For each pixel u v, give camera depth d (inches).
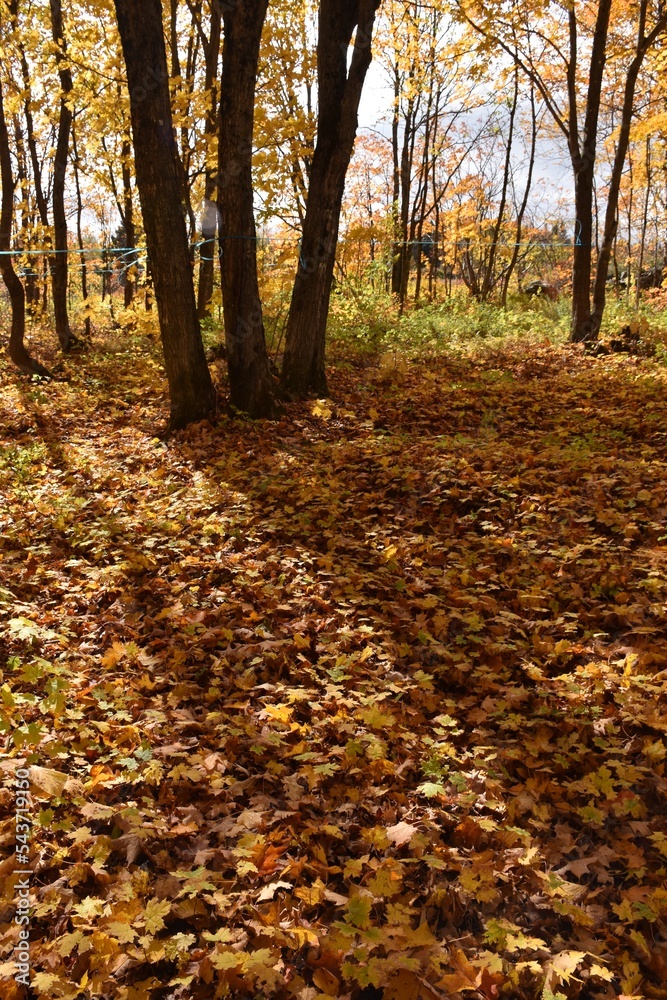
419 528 227.5
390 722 130.0
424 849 103.6
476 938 92.0
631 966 86.0
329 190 370.6
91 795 118.0
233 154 334.3
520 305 874.8
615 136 802.8
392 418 352.2
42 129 831.1
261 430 343.6
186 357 351.3
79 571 214.1
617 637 158.2
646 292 881.5
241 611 182.2
